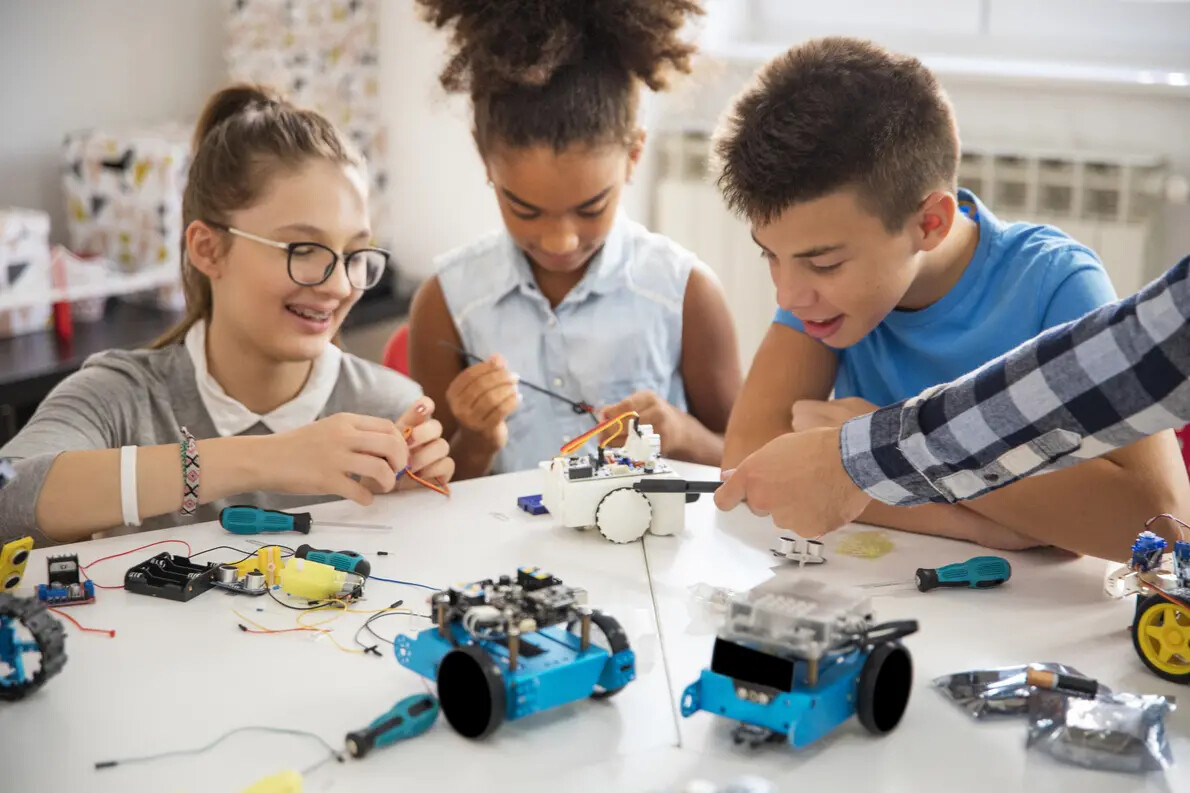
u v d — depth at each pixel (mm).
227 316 1290
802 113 1037
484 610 714
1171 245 2293
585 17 1485
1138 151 2281
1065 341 792
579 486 1031
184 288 1357
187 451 1070
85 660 809
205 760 688
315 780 671
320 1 2354
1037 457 814
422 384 1738
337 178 1275
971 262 1217
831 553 1028
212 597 914
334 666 805
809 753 709
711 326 1690
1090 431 791
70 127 2434
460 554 1007
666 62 1544
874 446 872
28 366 1948
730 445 1294
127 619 873
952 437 832
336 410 1372
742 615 717
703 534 1064
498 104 1456
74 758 688
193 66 2609
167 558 950
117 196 2277
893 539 1069
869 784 678
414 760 694
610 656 743
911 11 2531
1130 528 1025
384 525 1076
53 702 752
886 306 1114
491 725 695
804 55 1100
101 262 2201
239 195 1241
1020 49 2457
